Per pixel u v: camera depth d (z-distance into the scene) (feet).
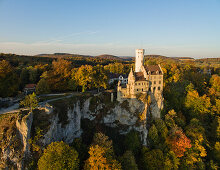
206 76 444.14
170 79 357.82
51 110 158.92
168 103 293.64
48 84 242.99
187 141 208.64
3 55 453.99
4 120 143.64
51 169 123.24
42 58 562.66
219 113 290.35
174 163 194.70
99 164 137.49
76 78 246.68
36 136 142.10
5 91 186.50
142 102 239.91
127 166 171.73
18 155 132.36
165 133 228.84
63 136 178.09
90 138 211.82
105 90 278.46
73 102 197.67
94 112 225.35
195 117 279.08
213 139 254.27
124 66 600.80
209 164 215.31
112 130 235.81
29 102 155.84
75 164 137.59
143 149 210.79
